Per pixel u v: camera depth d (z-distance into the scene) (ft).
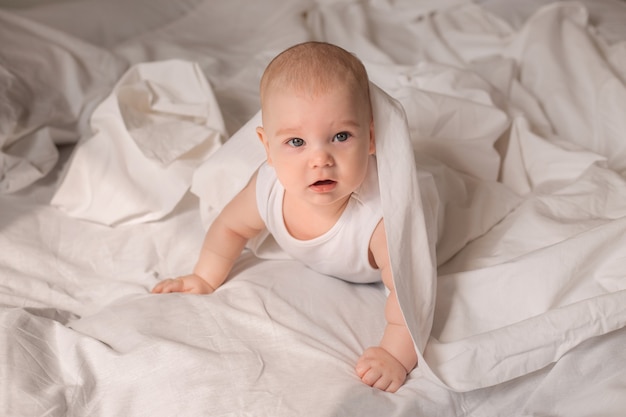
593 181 4.55
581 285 3.88
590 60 5.96
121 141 4.93
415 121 4.97
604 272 3.91
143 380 3.40
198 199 4.88
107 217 4.68
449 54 6.59
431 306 3.68
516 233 4.31
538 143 5.04
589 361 3.54
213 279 4.12
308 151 3.38
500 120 4.97
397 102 3.72
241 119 5.57
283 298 3.90
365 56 6.64
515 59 6.39
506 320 3.81
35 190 5.08
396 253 3.56
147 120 5.15
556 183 4.85
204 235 4.60
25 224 4.65
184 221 4.71
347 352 3.63
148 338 3.55
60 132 5.50
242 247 4.18
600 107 5.55
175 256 4.50
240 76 6.15
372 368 3.47
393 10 7.57
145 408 3.32
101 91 5.86
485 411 3.47
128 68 6.20
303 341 3.60
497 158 4.96
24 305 4.04
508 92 5.86
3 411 3.19
